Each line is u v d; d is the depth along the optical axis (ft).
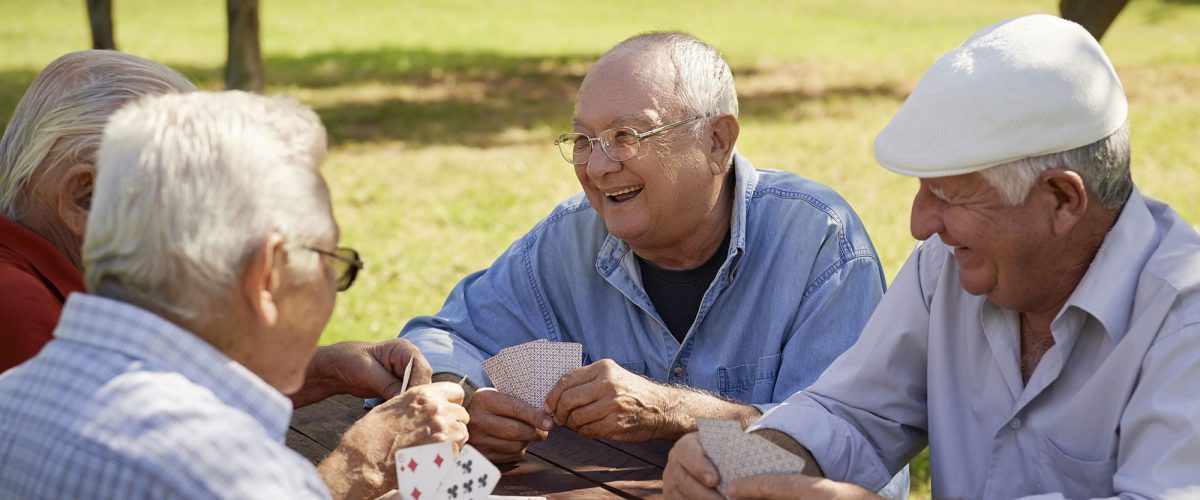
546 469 7.12
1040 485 6.19
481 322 8.64
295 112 4.77
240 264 4.45
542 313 8.70
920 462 13.87
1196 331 5.42
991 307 6.33
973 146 5.41
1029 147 5.35
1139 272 5.69
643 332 8.50
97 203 4.44
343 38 64.75
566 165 33.32
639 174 7.68
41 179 6.54
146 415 4.23
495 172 32.24
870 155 33.96
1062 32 5.57
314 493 4.46
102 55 6.79
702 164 7.82
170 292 4.42
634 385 7.13
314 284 4.74
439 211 27.78
